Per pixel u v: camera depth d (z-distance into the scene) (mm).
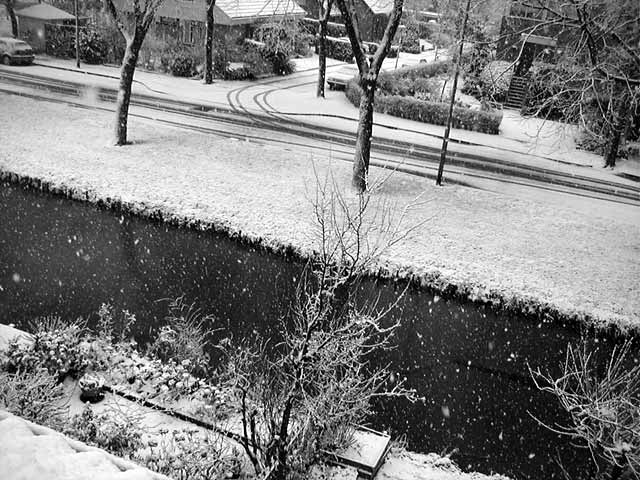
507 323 15164
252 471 8922
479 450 11266
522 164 26766
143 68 39719
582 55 20875
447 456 10922
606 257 17844
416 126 31609
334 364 8492
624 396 9156
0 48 36406
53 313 14242
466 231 18703
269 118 30250
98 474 3354
